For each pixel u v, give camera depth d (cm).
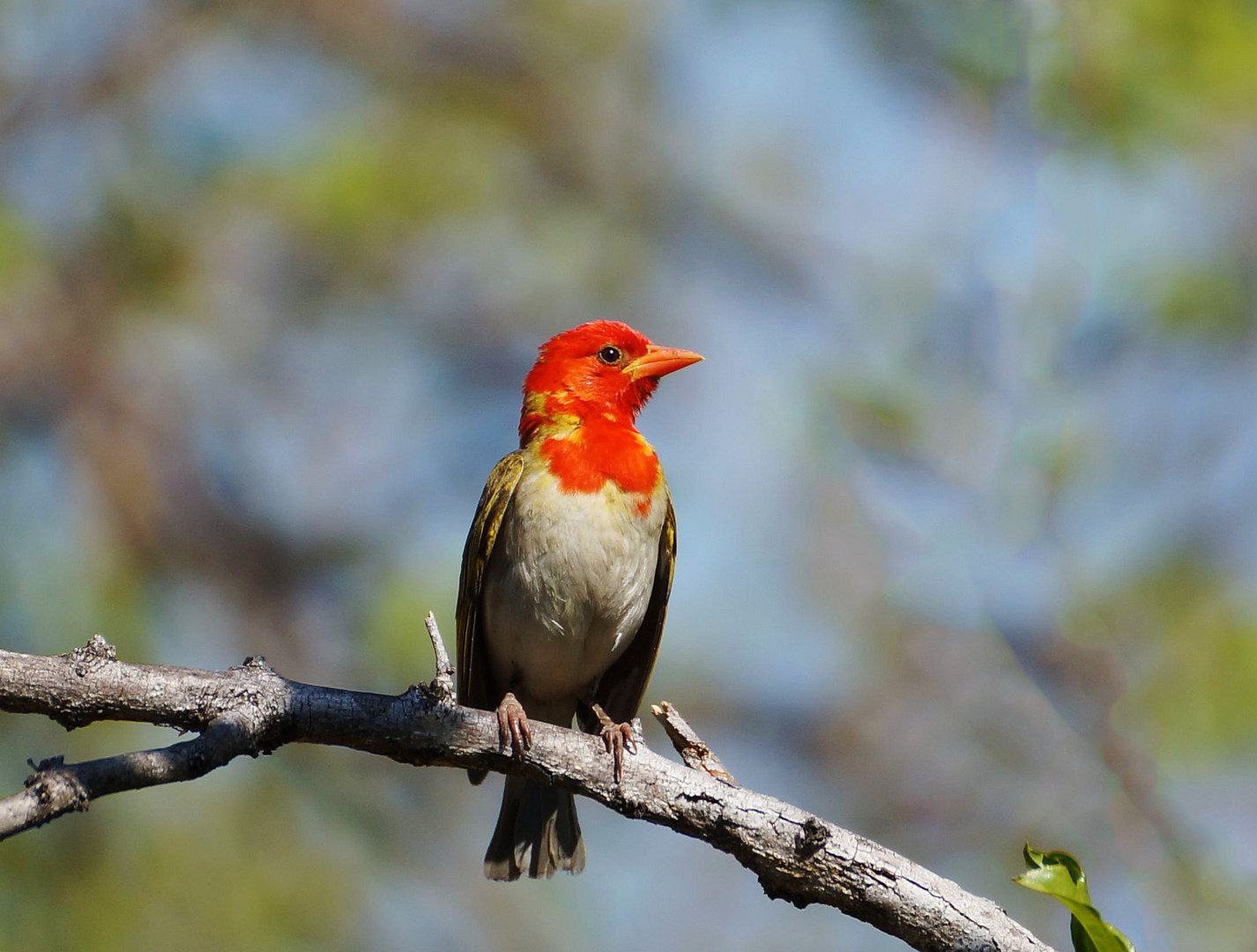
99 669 675
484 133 1580
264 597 1298
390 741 726
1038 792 1344
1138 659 1312
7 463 1275
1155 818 1242
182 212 1420
